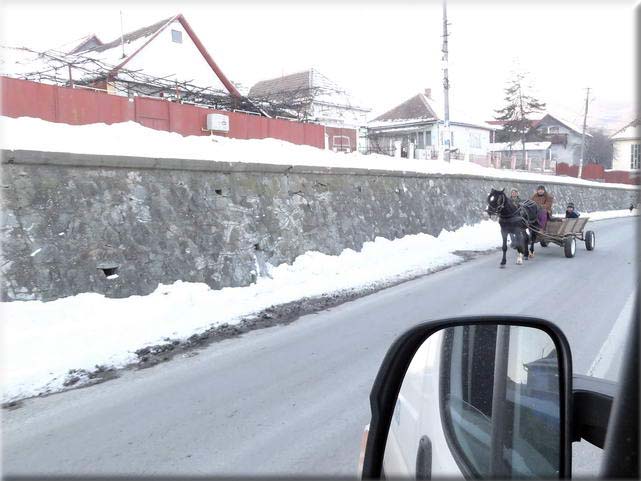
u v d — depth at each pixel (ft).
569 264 43.19
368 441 8.46
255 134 74.38
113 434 13.88
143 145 38.22
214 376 18.38
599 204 136.67
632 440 4.27
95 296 25.34
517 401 7.17
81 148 29.68
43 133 34.22
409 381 8.39
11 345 19.94
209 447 13.11
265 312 27.84
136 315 25.11
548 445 7.04
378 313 27.35
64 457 12.62
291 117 103.86
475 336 7.97
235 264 33.63
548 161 182.09
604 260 45.32
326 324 25.41
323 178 45.01
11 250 23.49
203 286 30.55
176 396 16.55
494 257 48.21
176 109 65.21
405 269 40.29
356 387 17.13
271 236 37.35
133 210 29.37
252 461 12.41
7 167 24.63
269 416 14.97
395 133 169.58
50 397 16.60
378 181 52.65
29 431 14.11
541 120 226.17
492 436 6.81
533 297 30.12
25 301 23.16
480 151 175.11
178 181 32.76
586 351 19.71
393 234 51.37
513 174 108.17
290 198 40.73
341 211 45.42
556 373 7.62
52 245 25.04
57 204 26.00
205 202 33.73
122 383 17.81
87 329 22.53
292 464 12.25
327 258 40.57
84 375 18.49
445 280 36.50
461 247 53.78
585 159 219.82
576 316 25.30
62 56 75.92
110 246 27.43
